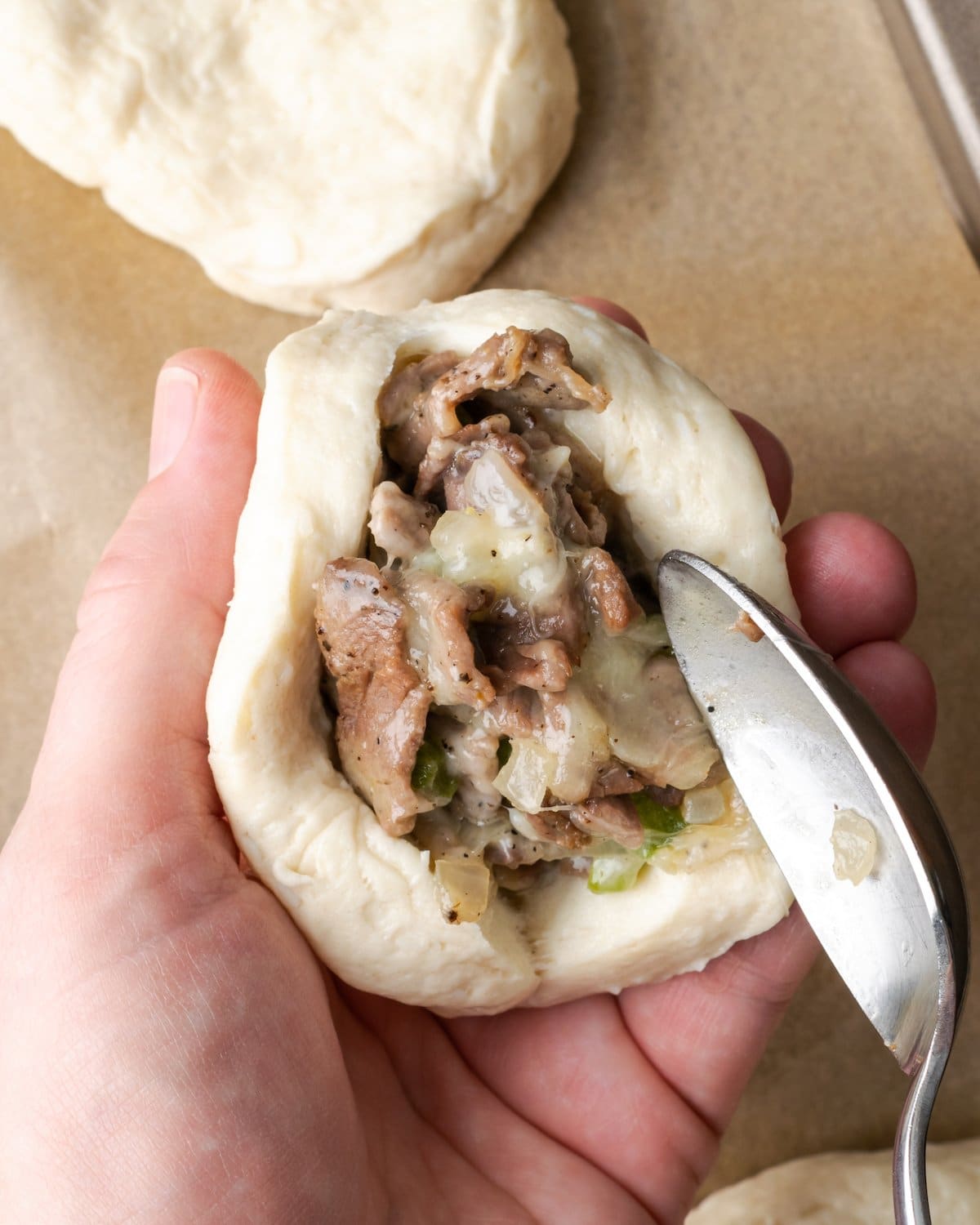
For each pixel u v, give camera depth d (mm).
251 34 400
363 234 395
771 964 331
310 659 284
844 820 270
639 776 288
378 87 397
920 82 413
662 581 284
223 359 331
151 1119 279
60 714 309
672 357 411
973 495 403
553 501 282
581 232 419
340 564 276
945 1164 377
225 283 410
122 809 294
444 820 292
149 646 308
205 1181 279
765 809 280
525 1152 333
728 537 292
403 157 395
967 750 398
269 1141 282
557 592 278
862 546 343
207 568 317
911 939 264
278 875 286
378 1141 316
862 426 406
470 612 278
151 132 396
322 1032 293
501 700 279
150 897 288
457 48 394
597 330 292
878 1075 391
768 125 420
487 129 394
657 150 421
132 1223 277
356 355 285
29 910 290
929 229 414
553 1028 340
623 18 425
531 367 278
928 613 400
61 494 408
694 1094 340
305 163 399
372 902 287
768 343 411
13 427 410
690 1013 336
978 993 392
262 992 287
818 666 263
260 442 282
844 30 422
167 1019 282
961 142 402
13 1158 282
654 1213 336
